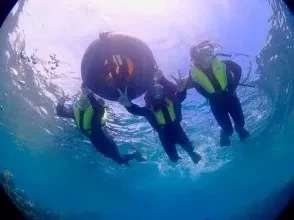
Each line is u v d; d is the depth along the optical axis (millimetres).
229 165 12742
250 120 9039
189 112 7984
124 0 5262
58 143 10633
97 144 4539
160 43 5594
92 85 3955
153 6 5324
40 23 5789
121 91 3822
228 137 4281
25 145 11945
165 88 3855
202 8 5539
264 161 13953
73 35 5824
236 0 5762
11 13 5547
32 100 8312
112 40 3746
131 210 27188
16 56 6703
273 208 6445
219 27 5848
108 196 18375
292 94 8500
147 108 3934
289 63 7344
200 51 3723
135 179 13633
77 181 15383
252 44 6328
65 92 7016
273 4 5746
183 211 25625
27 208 7691
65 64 6426
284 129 10281
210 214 23281
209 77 3734
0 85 8156
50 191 18125
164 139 4082
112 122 7871
